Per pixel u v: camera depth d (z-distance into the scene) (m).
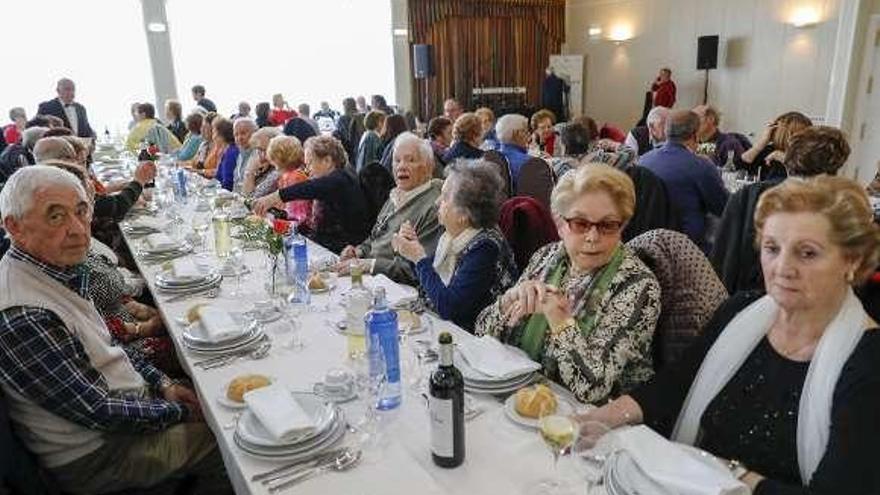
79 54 8.38
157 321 2.54
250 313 2.05
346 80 10.08
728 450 1.29
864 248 1.12
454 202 2.12
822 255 1.13
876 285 1.80
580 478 1.16
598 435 1.23
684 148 3.59
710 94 9.47
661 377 1.44
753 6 8.66
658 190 3.00
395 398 1.47
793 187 1.17
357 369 1.65
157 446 1.71
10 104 8.09
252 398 1.35
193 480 1.81
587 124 5.80
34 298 1.53
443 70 10.90
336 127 8.68
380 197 3.65
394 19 10.19
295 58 9.63
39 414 1.54
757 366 1.29
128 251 3.70
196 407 1.91
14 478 1.42
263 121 8.20
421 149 2.85
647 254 1.65
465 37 10.98
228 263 2.66
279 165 4.06
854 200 1.13
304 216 3.81
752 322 1.31
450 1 10.69
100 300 2.38
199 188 4.93
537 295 1.54
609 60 11.03
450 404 1.18
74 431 1.58
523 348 1.72
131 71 8.73
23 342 1.47
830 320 1.19
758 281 2.41
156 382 1.97
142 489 1.71
